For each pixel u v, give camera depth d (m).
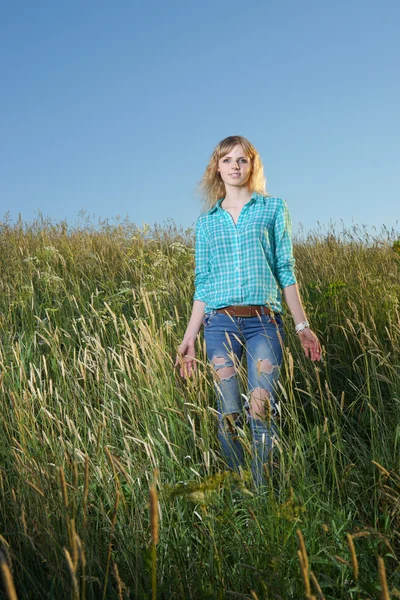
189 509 2.46
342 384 3.96
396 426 3.09
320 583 2.00
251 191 3.21
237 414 3.02
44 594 1.99
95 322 4.55
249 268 3.01
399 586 2.02
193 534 2.32
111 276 6.03
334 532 2.24
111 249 7.36
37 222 9.30
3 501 2.35
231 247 3.06
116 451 2.90
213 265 3.10
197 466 2.80
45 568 2.10
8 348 4.07
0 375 3.03
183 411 3.10
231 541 2.23
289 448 2.62
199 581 1.96
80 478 2.47
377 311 4.52
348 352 4.28
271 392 2.93
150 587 1.99
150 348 3.47
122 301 5.05
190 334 3.18
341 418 3.57
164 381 3.40
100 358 3.57
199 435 3.13
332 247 7.21
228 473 1.66
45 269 5.99
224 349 3.04
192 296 5.10
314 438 2.97
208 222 3.17
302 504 2.37
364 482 2.81
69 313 4.99
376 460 2.88
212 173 3.35
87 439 2.98
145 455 2.98
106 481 2.49
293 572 2.01
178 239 8.65
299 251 7.61
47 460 2.55
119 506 2.28
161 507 2.36
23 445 2.54
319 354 3.10
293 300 3.09
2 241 7.89
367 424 3.39
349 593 1.96
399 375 3.44
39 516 2.15
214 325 3.06
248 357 3.00
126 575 2.06
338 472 2.92
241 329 3.02
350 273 5.69
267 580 1.87
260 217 3.07
